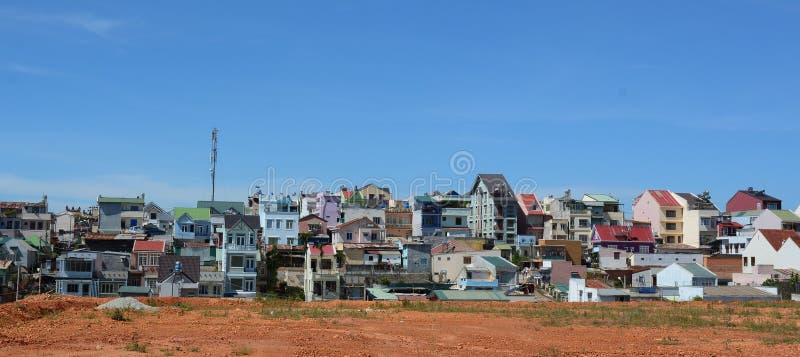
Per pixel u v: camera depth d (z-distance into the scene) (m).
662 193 151.00
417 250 107.56
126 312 53.78
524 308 65.06
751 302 75.19
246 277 95.25
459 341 42.34
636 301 80.19
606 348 41.06
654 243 130.88
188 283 89.94
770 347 42.31
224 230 96.56
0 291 87.31
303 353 35.59
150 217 136.50
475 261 105.69
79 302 59.34
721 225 136.62
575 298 92.00
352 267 102.19
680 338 45.84
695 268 101.19
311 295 96.75
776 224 127.25
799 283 94.62
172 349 35.59
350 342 40.12
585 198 152.38
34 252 105.19
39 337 38.41
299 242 119.19
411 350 38.19
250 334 42.25
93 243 107.00
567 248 125.56
